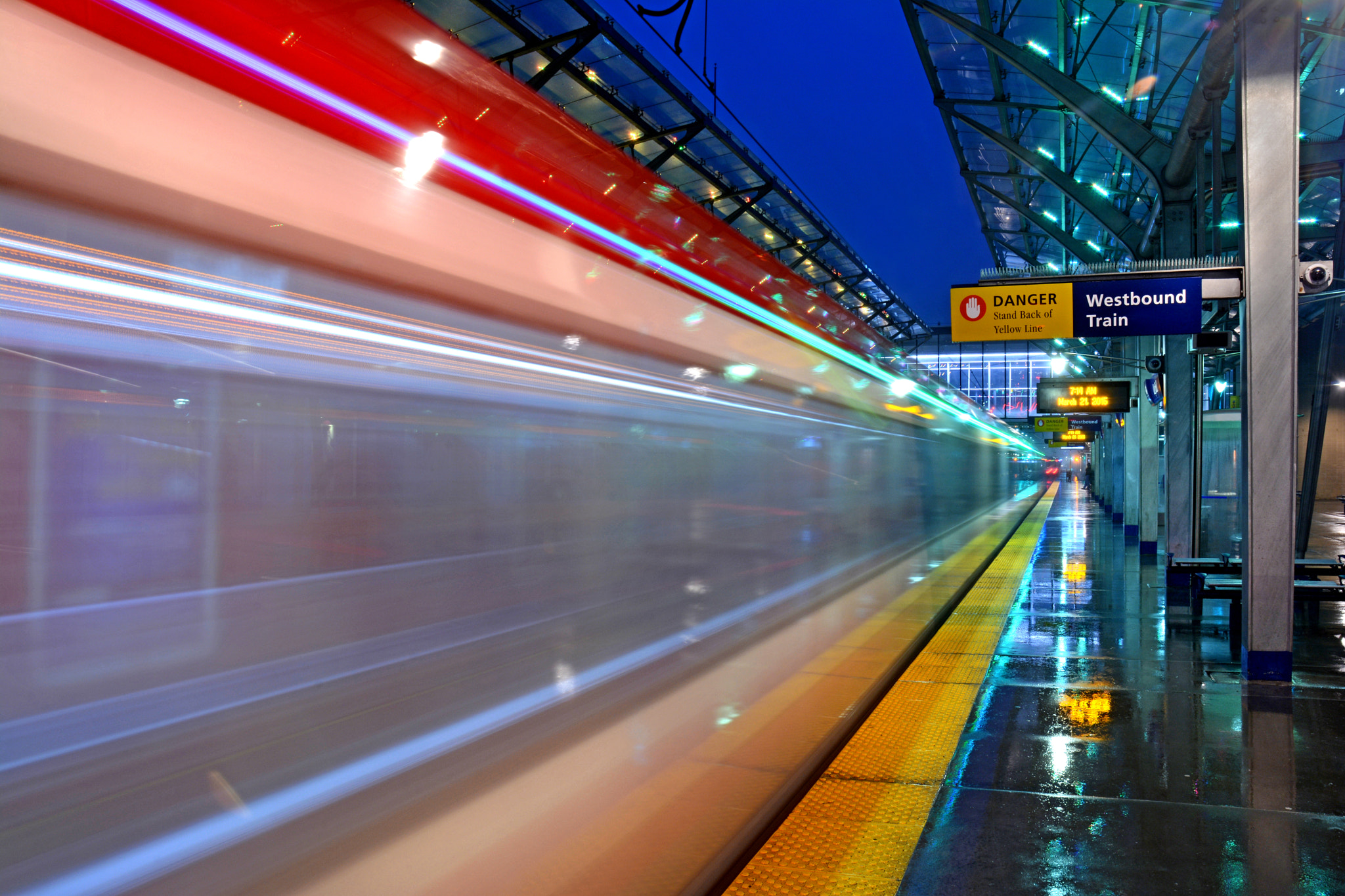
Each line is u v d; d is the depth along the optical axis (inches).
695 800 114.3
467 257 83.7
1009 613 347.9
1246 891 116.9
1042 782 156.6
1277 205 229.0
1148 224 709.3
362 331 68.6
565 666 89.7
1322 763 165.8
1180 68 584.7
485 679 76.5
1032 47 622.5
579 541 95.3
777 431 169.0
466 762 72.6
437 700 70.2
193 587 51.1
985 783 156.2
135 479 48.9
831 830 136.4
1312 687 223.0
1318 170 615.2
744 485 148.9
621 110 652.1
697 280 139.9
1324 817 140.6
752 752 135.1
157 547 49.4
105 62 54.1
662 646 111.7
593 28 561.3
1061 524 905.5
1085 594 400.2
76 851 44.2
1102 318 242.4
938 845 131.2
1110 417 927.0
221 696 51.9
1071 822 138.9
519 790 79.6
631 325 115.6
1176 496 494.9
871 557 235.6
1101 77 653.9
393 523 67.5
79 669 44.9
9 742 41.9
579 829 88.5
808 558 179.8
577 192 106.8
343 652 61.2
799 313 192.9
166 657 49.1
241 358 57.4
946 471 421.1
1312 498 574.2
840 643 192.9
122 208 52.9
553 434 93.0
